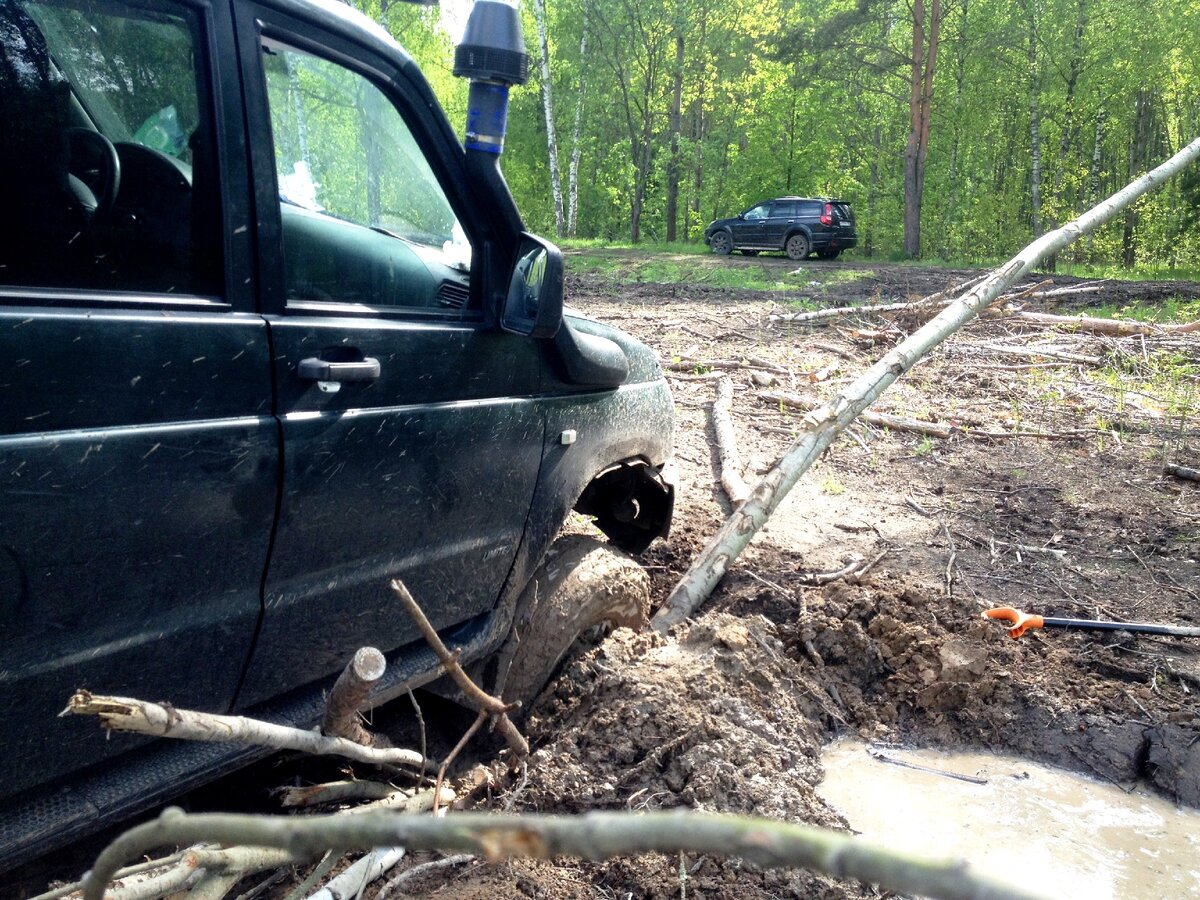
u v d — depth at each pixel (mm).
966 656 4473
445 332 2930
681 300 16656
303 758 3174
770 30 40406
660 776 3305
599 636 3879
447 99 31875
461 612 3178
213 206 2359
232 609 2395
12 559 1936
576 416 3605
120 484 2090
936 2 32562
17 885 2406
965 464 7602
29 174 2041
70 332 2004
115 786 2238
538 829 650
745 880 2910
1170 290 16562
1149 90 39750
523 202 52250
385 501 2744
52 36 2074
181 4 2291
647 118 43969
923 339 5578
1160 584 5391
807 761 3652
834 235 28859
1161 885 3273
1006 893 497
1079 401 9367
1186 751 3984
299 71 2592
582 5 40969
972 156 40125
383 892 2797
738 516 5062
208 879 2234
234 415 2332
